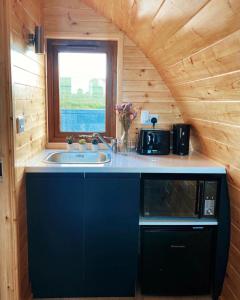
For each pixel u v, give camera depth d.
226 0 0.98
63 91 2.58
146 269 2.01
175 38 1.54
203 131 2.19
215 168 1.94
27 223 1.93
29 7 1.94
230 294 1.92
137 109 2.54
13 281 1.74
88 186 1.92
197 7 1.13
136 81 2.50
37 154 2.25
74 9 2.39
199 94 1.86
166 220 2.00
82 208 1.94
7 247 1.71
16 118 1.68
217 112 1.75
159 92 2.52
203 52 1.42
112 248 1.99
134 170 1.92
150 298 2.05
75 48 2.50
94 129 2.65
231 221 1.96
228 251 2.00
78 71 2.55
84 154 2.47
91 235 1.97
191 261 2.02
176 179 1.95
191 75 1.77
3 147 1.62
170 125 2.57
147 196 1.97
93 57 2.54
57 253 1.98
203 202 1.98
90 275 2.02
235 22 1.05
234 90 1.43
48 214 1.93
